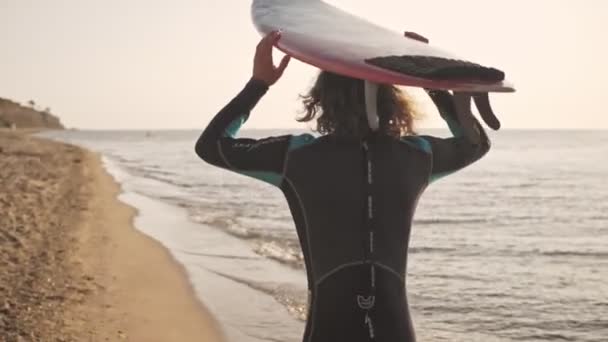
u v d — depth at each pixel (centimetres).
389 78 196
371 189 215
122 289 863
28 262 975
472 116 228
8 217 1424
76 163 3956
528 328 802
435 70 195
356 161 216
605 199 2733
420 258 1316
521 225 1922
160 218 1769
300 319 766
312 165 216
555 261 1302
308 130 225
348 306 212
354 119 216
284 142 220
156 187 3005
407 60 200
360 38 220
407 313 218
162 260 1094
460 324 813
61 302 769
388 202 216
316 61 204
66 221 1452
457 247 1473
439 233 1730
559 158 6800
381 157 218
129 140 14725
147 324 719
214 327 727
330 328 212
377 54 207
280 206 2186
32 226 1327
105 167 4250
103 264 1013
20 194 1945
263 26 225
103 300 799
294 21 228
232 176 3891
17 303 748
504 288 1024
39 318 700
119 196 2412
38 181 2473
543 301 940
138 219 1716
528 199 2755
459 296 962
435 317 846
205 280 961
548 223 1975
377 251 214
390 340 211
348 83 217
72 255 1055
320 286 216
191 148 9444
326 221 215
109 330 684
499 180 3891
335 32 222
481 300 941
